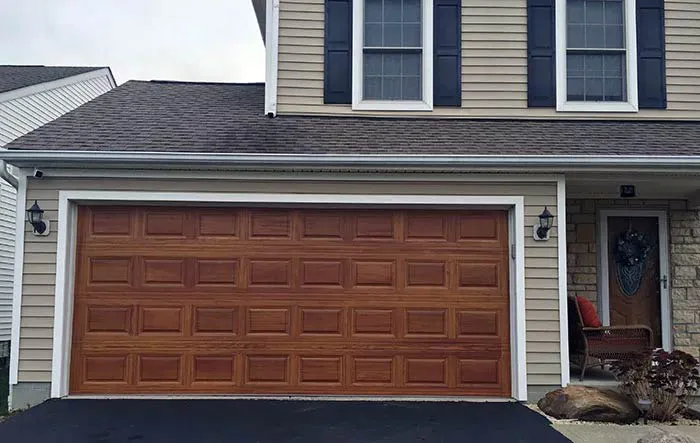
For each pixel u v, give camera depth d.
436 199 6.99
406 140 7.32
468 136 7.52
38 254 6.77
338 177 6.98
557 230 6.96
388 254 7.06
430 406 6.55
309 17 8.39
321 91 8.28
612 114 8.30
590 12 8.52
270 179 6.96
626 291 8.58
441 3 8.41
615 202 8.62
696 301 8.53
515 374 6.91
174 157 6.62
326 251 7.04
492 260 7.08
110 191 6.87
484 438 5.43
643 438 5.34
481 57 8.34
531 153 6.87
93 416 6.01
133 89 9.38
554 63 8.34
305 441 5.29
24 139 6.96
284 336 6.97
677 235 8.59
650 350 6.66
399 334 7.00
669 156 6.66
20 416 5.99
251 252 7.02
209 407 6.41
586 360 7.05
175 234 7.00
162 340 6.91
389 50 8.38
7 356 11.65
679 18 8.48
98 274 6.93
